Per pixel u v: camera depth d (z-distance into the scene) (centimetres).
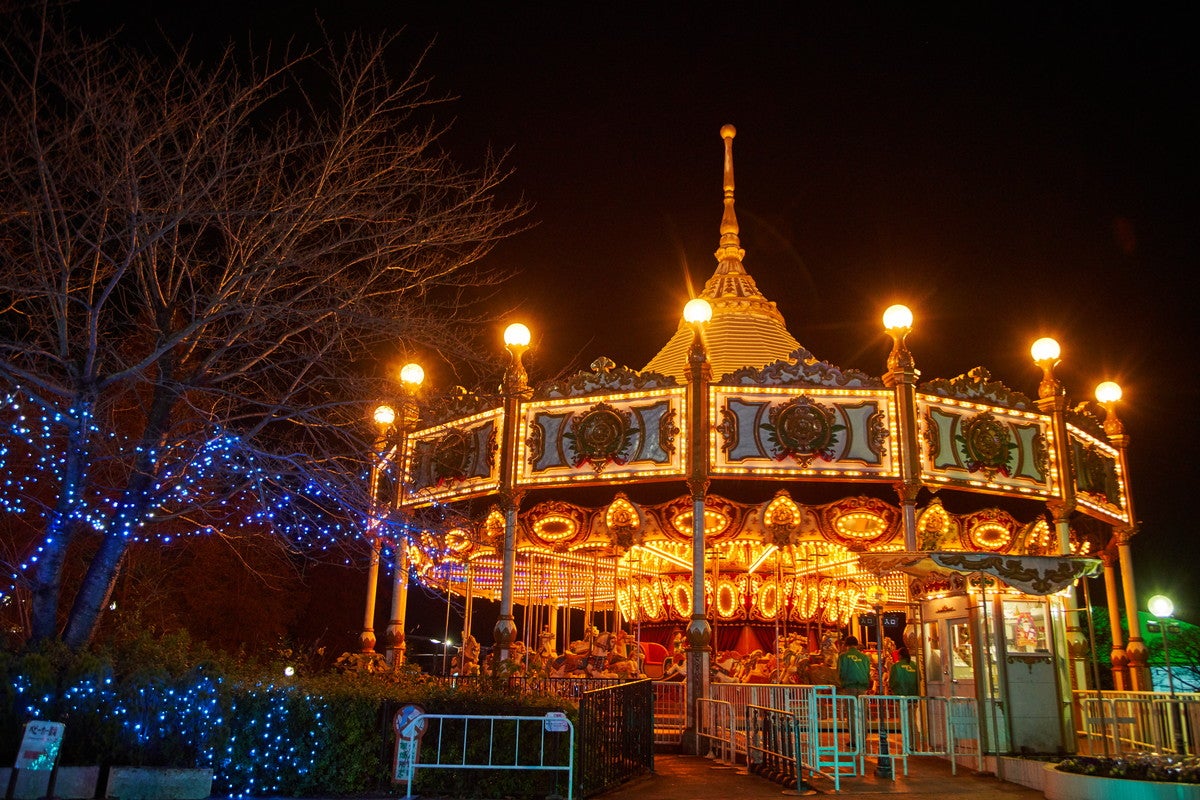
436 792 1295
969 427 2078
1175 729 1669
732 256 2792
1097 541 2411
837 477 1991
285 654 1642
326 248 1528
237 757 1246
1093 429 2297
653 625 2805
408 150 1706
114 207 1503
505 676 1535
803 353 2064
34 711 1099
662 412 2050
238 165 1638
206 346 1700
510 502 2100
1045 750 1545
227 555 3225
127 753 1170
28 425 1630
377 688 1416
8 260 1552
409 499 2244
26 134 1414
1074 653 2006
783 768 1461
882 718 1702
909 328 2083
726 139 2952
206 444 1470
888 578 2106
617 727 1433
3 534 2145
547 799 1277
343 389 1684
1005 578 1535
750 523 2062
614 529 2111
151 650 1294
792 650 2442
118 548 1420
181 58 1560
